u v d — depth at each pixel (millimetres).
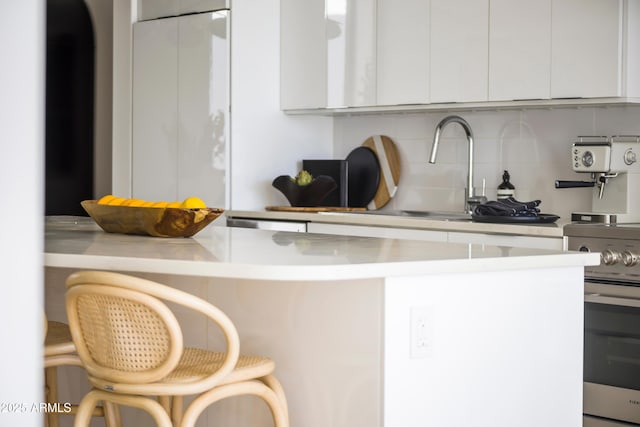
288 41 5184
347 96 4938
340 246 2656
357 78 4887
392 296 2193
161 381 2090
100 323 2117
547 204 4555
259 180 5176
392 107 4766
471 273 2334
